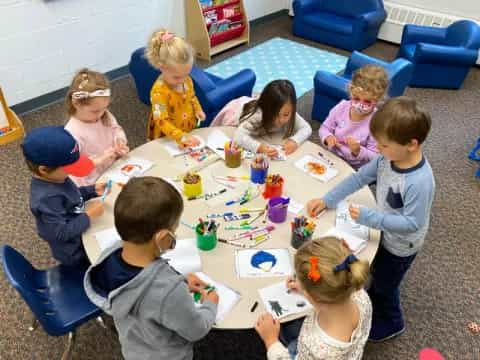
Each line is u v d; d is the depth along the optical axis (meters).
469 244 2.60
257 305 1.33
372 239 1.59
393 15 5.24
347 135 2.31
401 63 3.41
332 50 5.18
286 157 2.04
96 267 1.21
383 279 1.82
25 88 3.60
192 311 1.16
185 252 1.49
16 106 3.61
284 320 1.29
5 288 2.18
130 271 1.14
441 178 3.15
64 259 1.72
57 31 3.59
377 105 2.20
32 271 1.69
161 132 2.41
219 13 4.80
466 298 2.26
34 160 1.46
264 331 1.26
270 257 1.49
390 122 1.37
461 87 4.52
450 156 3.39
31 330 1.98
